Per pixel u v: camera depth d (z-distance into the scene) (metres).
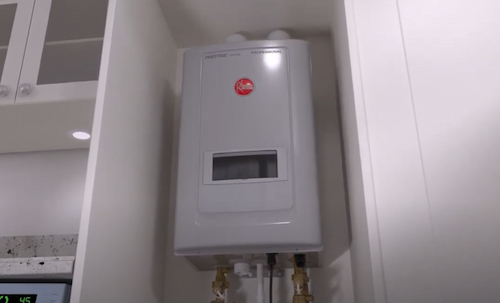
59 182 1.75
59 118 1.56
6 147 1.78
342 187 1.68
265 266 1.52
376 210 1.04
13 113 1.52
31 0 1.64
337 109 1.79
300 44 1.54
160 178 1.64
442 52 1.15
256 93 1.47
